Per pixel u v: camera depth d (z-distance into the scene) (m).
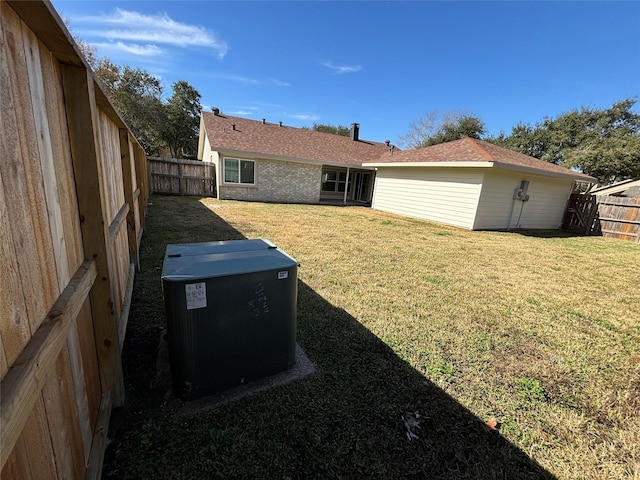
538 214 10.93
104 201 1.49
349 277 4.07
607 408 1.96
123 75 20.89
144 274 3.69
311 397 1.86
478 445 1.62
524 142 24.83
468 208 9.38
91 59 18.42
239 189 12.84
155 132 23.58
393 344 2.53
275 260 1.93
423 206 10.91
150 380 1.92
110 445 1.46
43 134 0.98
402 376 2.13
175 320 1.60
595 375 2.30
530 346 2.66
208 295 1.64
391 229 8.06
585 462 1.56
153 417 1.63
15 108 0.77
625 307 3.70
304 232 6.74
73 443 1.08
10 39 0.75
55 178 1.08
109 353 1.58
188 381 1.70
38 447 0.78
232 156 12.42
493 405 1.92
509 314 3.28
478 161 8.66
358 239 6.47
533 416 1.86
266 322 1.87
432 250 5.99
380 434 1.64
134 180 4.69
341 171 17.64
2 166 0.67
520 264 5.43
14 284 0.70
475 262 5.33
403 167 11.73
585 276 4.96
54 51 1.10
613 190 12.88
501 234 8.90
